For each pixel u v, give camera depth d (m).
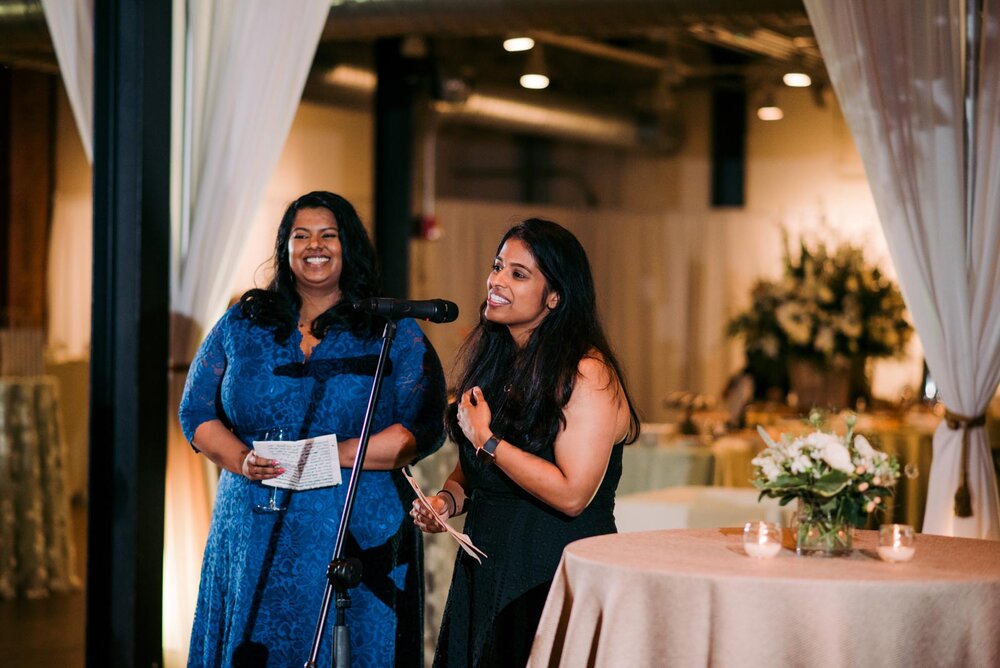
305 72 4.35
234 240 4.34
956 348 3.71
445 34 5.44
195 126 4.37
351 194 8.17
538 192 11.34
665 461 6.06
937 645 2.39
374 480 3.32
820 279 7.07
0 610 5.41
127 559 4.21
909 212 3.72
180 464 4.31
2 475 5.62
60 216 5.50
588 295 2.98
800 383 7.14
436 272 10.36
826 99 9.59
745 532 2.66
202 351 3.46
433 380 3.39
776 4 4.88
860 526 2.70
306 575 3.26
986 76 3.70
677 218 11.20
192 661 3.41
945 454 3.77
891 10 3.73
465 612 2.94
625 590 2.51
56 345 5.72
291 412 3.33
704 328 11.09
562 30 5.34
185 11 4.39
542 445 2.86
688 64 9.15
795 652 2.39
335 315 3.36
